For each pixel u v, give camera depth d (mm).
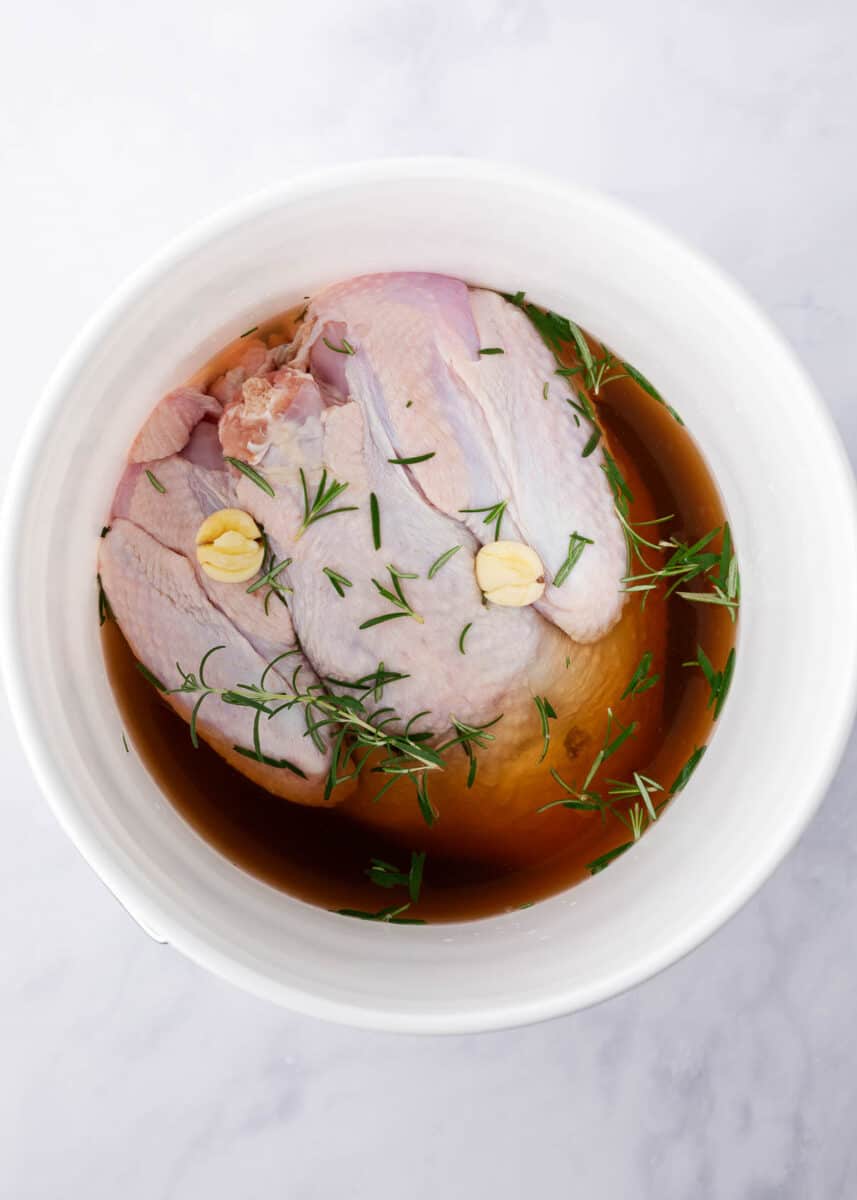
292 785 678
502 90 784
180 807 677
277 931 642
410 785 678
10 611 601
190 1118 801
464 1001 598
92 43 782
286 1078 803
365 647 669
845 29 792
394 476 670
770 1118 811
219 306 656
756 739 660
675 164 786
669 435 689
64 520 642
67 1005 797
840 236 788
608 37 787
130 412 658
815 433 620
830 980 811
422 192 618
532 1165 806
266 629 671
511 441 675
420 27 785
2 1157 795
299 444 669
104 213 777
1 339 771
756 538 681
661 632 692
